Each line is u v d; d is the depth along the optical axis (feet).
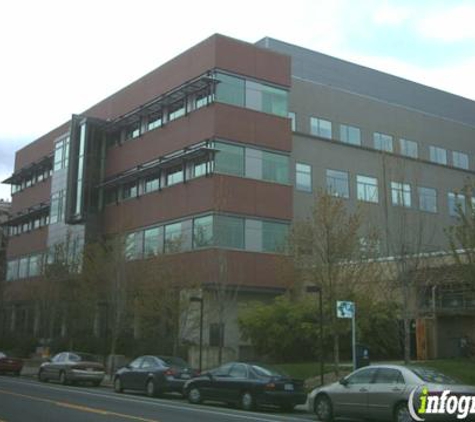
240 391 66.08
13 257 212.84
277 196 133.80
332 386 56.34
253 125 133.59
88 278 131.44
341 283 88.53
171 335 118.01
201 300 102.32
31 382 99.55
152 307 113.29
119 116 160.86
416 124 180.86
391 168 133.59
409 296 94.02
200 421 50.96
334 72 173.88
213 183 126.41
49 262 164.86
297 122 155.43
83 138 165.17
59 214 175.01
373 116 171.22
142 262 119.75
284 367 97.81
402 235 101.65
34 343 165.58
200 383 70.44
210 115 129.70
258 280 126.72
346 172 155.43
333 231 90.48
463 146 192.03
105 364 123.13
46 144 199.21
